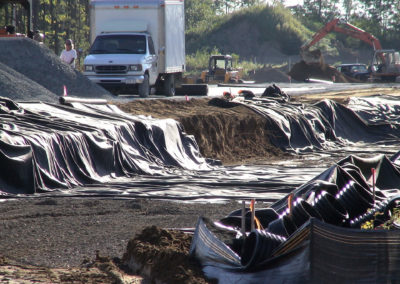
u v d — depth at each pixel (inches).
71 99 1590.8
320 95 3065.9
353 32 5561.0
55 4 6186.0
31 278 548.1
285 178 1364.4
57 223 847.1
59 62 2053.4
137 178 1344.7
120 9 2331.4
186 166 1540.4
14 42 2018.9
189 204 1034.1
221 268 557.0
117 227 823.7
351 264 496.7
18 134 1175.6
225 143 1891.0
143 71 2182.6
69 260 650.8
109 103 1796.3
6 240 743.1
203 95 2674.7
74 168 1238.3
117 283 545.6
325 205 675.4
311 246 507.2
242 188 1224.2
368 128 2404.0
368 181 1075.9
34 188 1114.7
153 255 591.8
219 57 5418.3
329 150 2094.0
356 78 5772.6
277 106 2260.1
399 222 624.1
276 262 529.3
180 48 2583.7
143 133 1524.4
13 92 1685.5
